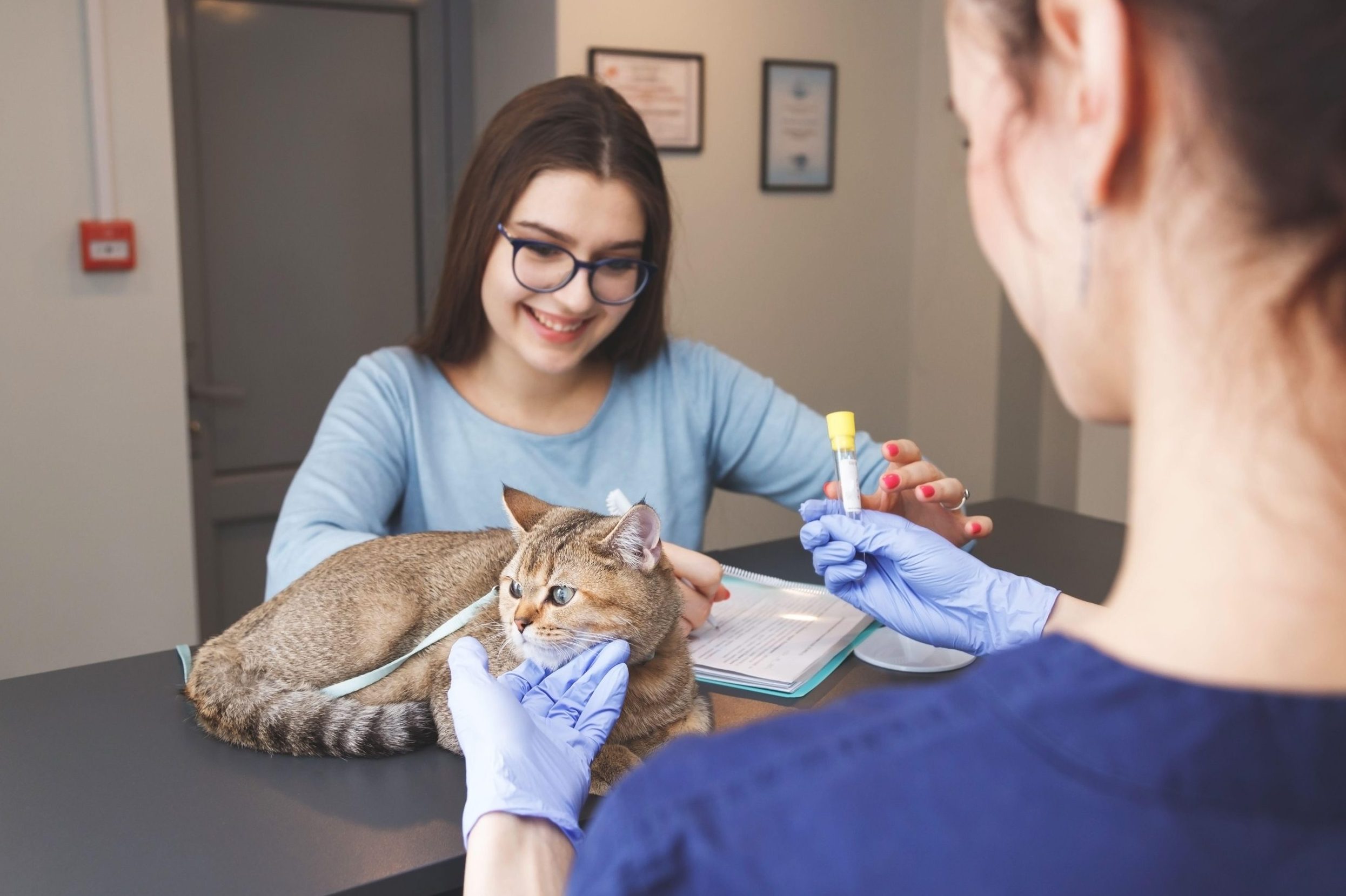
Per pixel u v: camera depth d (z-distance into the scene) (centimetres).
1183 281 31
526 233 159
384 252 346
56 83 248
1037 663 33
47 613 265
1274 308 30
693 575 134
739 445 197
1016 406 365
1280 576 30
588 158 156
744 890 32
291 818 96
